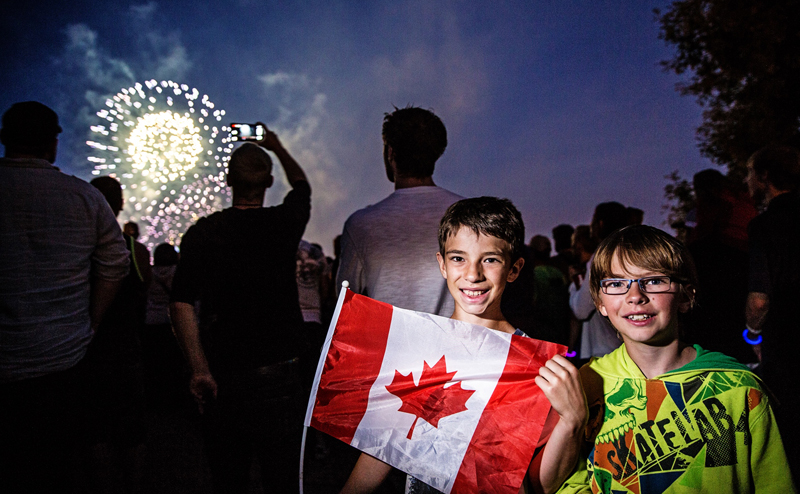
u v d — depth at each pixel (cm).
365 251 222
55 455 219
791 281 224
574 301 313
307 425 154
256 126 269
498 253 160
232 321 226
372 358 159
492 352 156
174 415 565
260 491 346
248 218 233
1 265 208
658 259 140
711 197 301
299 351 236
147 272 391
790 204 232
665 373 141
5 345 207
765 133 1273
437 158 241
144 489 346
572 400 138
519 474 146
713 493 134
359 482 156
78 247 227
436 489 150
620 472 141
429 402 155
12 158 221
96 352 288
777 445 134
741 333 285
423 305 215
